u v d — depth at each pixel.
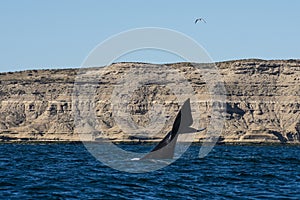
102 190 74.56
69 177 90.69
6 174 96.25
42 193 71.88
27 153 196.88
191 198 68.12
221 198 68.50
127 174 95.56
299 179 91.25
